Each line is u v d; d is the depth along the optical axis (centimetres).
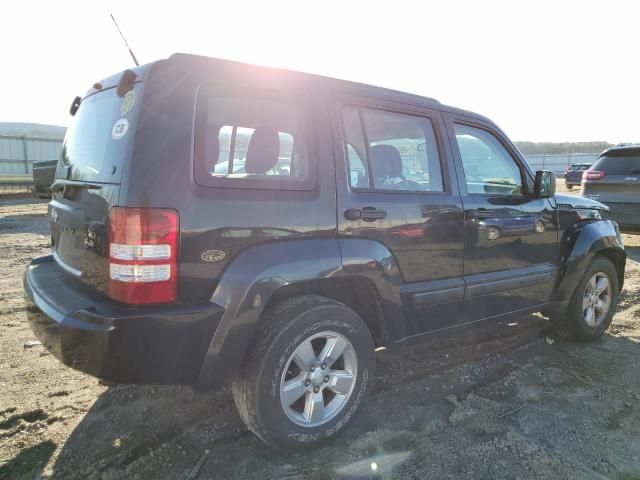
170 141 214
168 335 209
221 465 240
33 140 2216
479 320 338
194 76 225
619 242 439
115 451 249
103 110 253
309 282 249
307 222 246
